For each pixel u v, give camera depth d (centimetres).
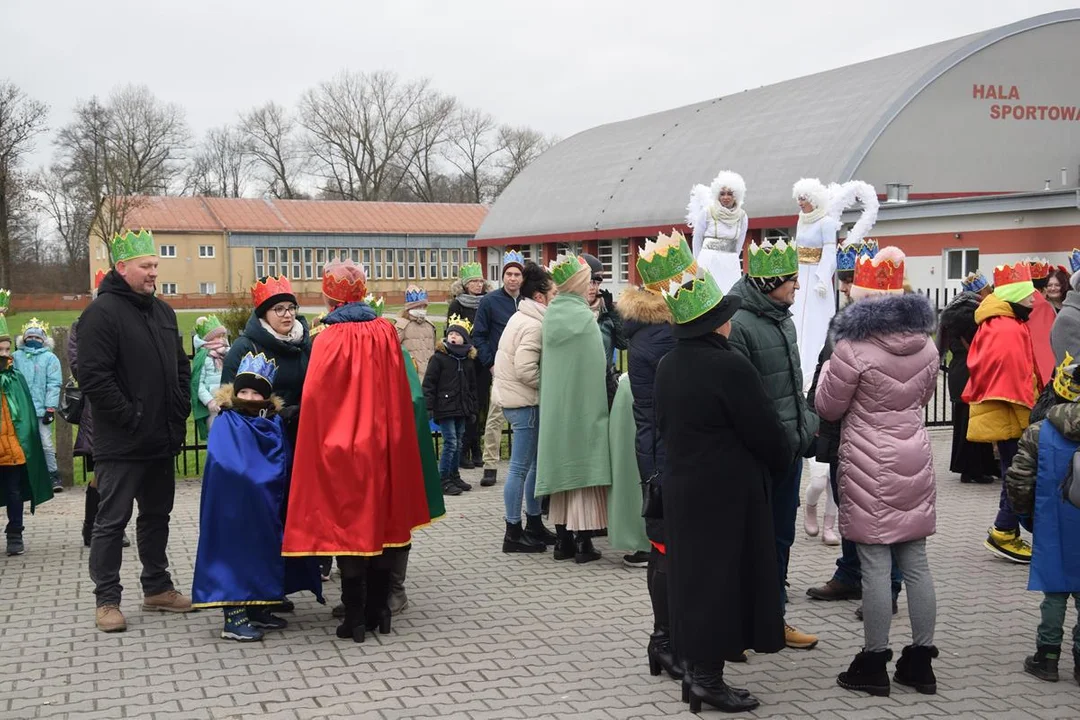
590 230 3788
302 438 602
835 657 578
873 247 844
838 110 3081
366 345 611
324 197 8525
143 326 643
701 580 488
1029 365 802
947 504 970
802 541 834
